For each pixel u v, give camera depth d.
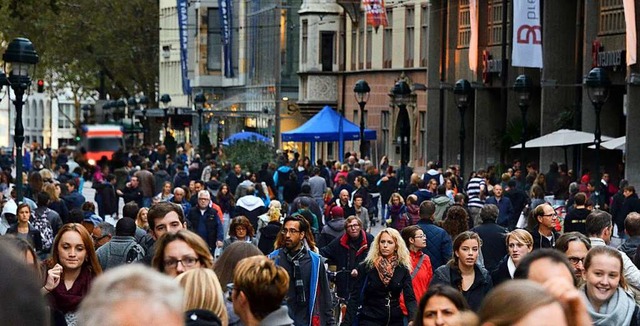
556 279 10.20
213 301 13.51
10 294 7.20
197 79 174.00
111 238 28.92
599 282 17.27
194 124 167.62
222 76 173.00
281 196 79.25
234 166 81.00
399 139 112.12
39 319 7.25
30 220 37.81
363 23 120.19
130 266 7.79
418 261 27.66
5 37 105.69
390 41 113.94
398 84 79.94
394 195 51.84
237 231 33.91
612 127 78.69
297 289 24.81
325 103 127.44
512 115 90.44
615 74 73.88
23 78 49.03
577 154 78.12
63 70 159.62
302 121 137.50
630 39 65.81
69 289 20.95
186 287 13.57
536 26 69.69
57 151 138.50
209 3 173.88
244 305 14.92
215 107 166.00
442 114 99.12
